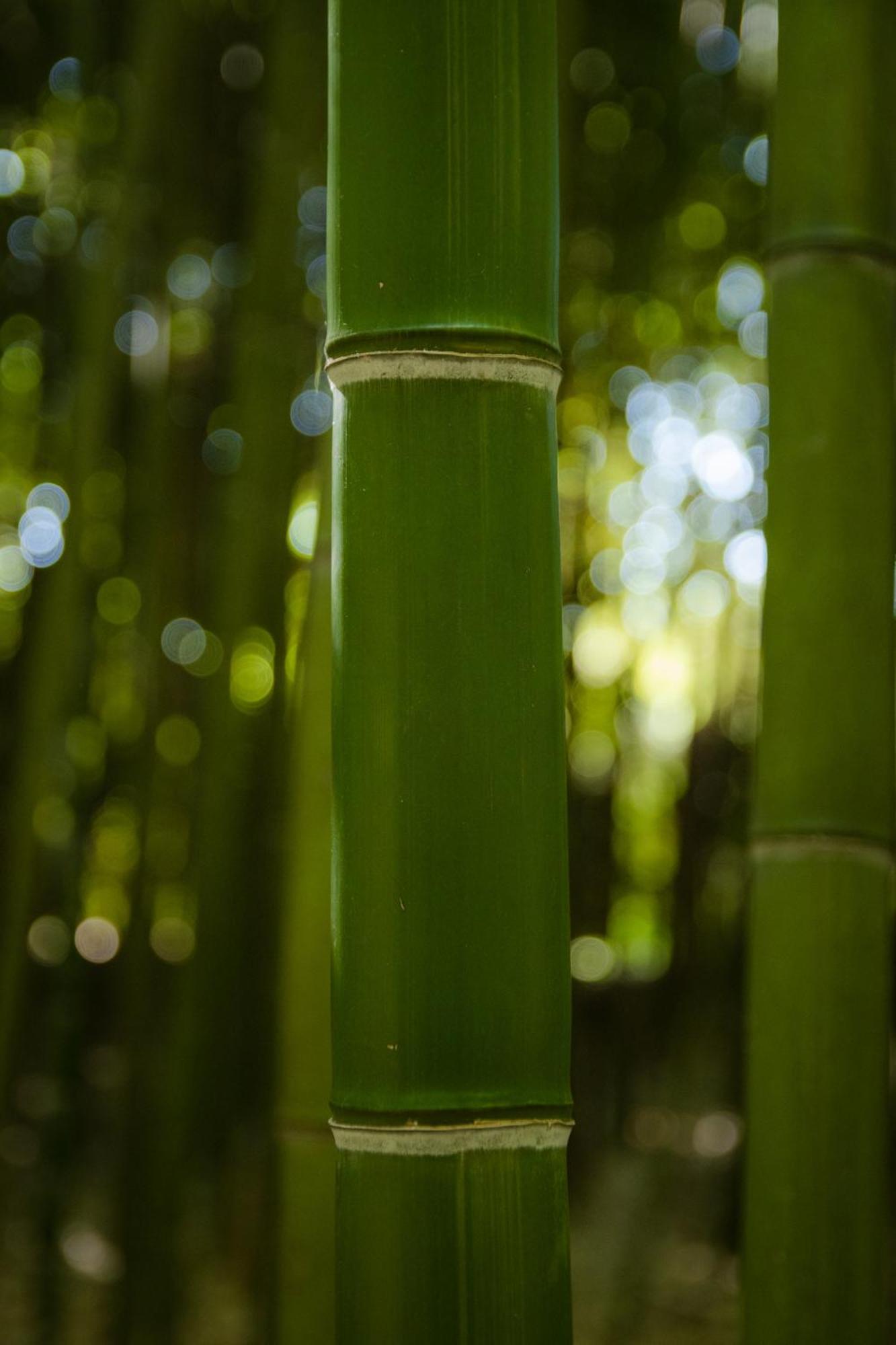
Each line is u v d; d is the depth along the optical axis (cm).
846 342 121
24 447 318
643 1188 312
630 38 275
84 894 327
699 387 325
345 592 93
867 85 123
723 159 304
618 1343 256
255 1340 235
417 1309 89
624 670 327
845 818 119
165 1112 209
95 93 257
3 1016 196
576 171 261
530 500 93
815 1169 117
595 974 338
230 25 253
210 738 212
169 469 251
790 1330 117
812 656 120
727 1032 327
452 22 93
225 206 263
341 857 92
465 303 92
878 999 120
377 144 93
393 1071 90
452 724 91
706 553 322
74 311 250
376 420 92
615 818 360
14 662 255
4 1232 278
